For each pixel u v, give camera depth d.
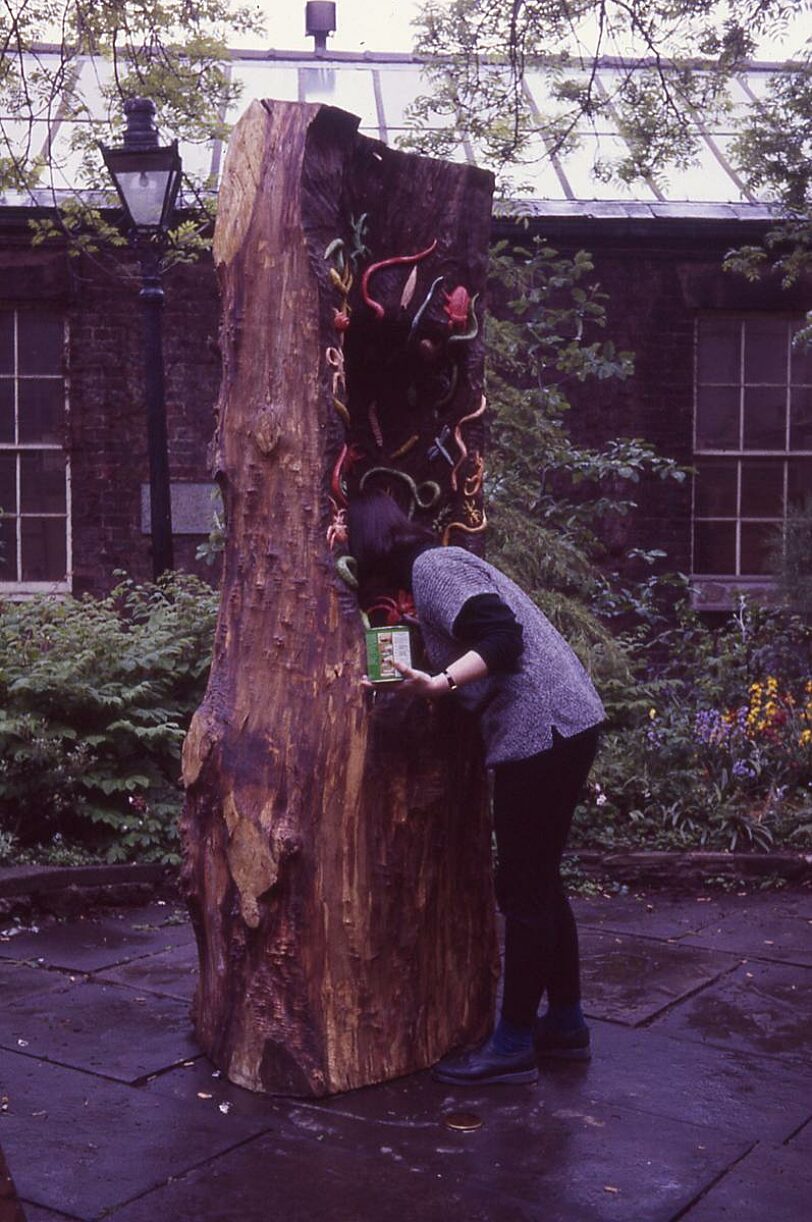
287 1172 2.80
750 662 7.20
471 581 3.12
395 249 3.40
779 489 10.23
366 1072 3.27
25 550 10.00
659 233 9.78
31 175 8.20
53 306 9.82
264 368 3.23
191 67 8.80
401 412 3.66
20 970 4.18
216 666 3.38
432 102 7.71
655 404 9.97
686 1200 2.70
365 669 3.19
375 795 3.24
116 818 5.25
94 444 9.84
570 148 8.12
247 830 3.19
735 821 5.72
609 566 9.95
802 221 8.79
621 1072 3.41
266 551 3.24
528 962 3.25
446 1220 2.60
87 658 5.42
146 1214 2.60
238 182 3.28
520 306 7.22
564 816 3.21
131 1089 3.23
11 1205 2.13
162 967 4.22
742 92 11.45
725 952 4.52
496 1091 3.26
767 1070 3.44
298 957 3.18
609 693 6.50
